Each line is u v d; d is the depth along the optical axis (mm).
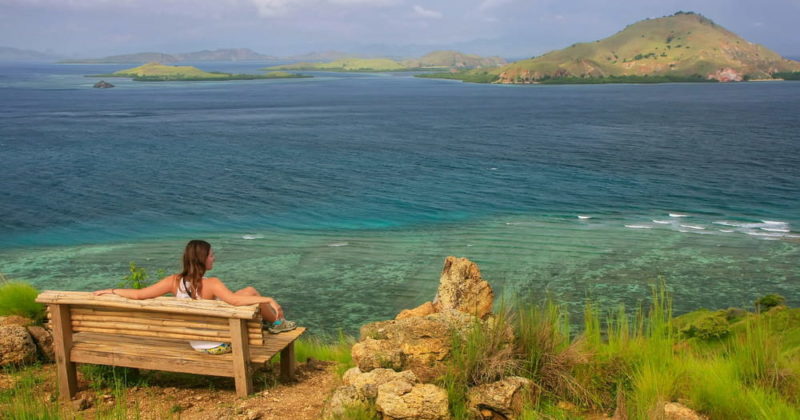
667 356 6277
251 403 5910
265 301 6117
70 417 5625
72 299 6137
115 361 6191
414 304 25859
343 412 5004
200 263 6301
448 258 8281
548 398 5832
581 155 77750
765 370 5945
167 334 6195
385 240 36406
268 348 6391
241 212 44750
